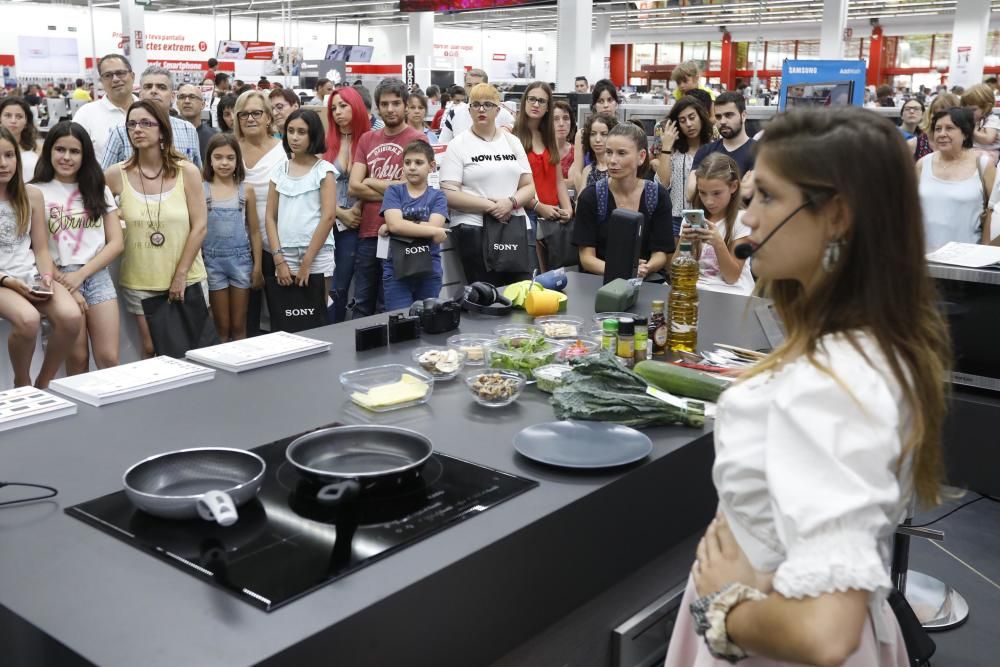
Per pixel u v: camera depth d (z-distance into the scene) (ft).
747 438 3.30
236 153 15.47
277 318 15.99
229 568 4.19
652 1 61.77
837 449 2.89
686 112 16.62
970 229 15.15
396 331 8.44
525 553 4.75
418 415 6.49
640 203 12.57
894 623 3.78
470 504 4.94
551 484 5.28
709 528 3.81
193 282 14.29
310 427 6.17
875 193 3.04
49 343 12.33
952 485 7.91
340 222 17.60
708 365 7.47
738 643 3.23
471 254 15.40
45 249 12.51
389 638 4.03
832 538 2.82
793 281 3.50
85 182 12.70
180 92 20.13
